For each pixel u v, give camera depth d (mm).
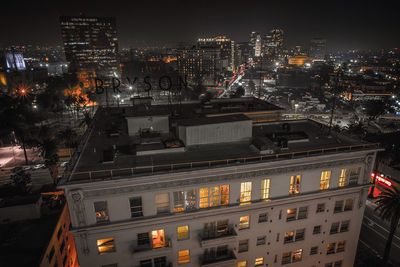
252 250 30266
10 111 92688
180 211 26375
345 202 32156
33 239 38500
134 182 24109
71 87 193250
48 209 46469
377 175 70375
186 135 31219
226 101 57812
